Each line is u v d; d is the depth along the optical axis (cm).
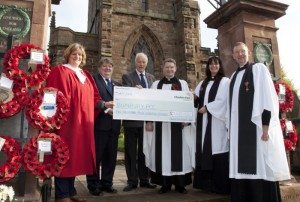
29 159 387
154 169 555
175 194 521
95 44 2108
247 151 460
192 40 2211
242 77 493
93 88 509
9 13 493
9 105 402
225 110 531
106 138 535
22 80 413
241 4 641
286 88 592
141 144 600
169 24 2320
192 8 2286
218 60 566
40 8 508
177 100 550
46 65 434
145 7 2344
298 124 817
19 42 484
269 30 674
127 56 2138
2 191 336
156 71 2236
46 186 400
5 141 391
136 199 474
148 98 540
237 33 665
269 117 448
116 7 2186
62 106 412
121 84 605
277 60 663
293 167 840
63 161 397
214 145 527
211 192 543
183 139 566
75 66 477
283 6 671
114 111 520
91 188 508
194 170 568
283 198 516
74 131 429
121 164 1098
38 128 397
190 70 2134
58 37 1998
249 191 463
